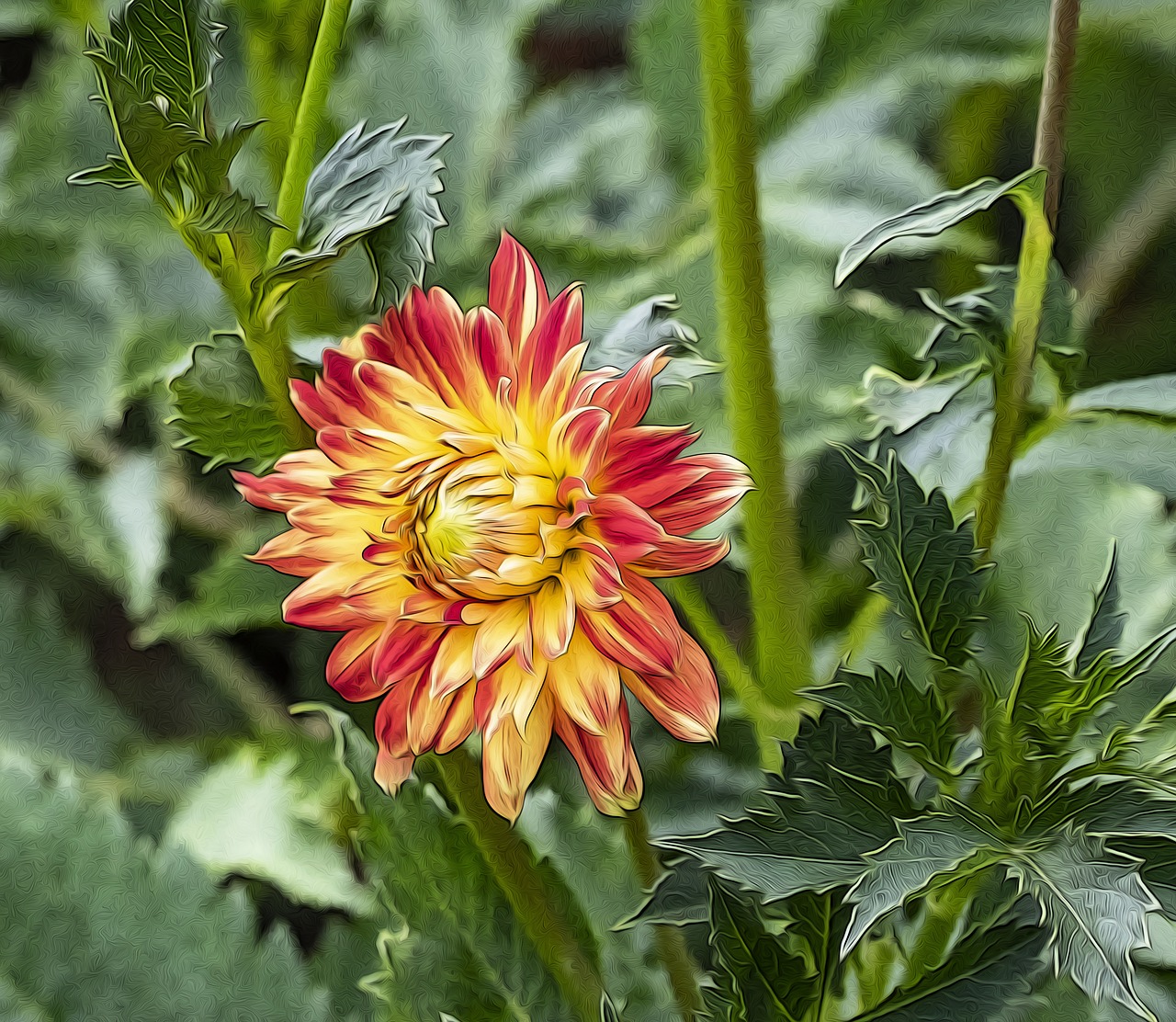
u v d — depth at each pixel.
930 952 0.94
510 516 0.90
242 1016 1.06
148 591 1.23
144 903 1.06
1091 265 1.32
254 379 0.95
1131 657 0.89
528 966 1.00
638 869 0.98
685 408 1.24
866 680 0.91
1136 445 1.03
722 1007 0.94
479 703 0.90
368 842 1.00
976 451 1.03
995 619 0.97
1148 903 0.88
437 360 0.91
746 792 1.11
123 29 0.90
